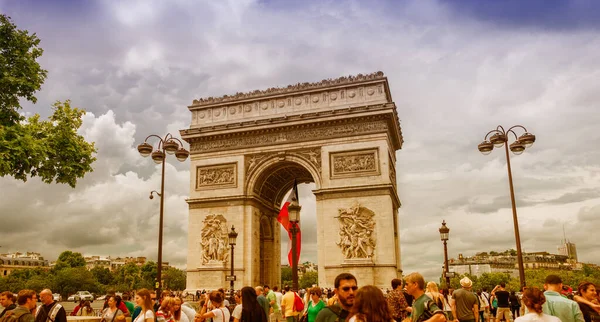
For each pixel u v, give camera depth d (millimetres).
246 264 92750
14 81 40312
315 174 93500
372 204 88500
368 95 94625
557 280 20172
